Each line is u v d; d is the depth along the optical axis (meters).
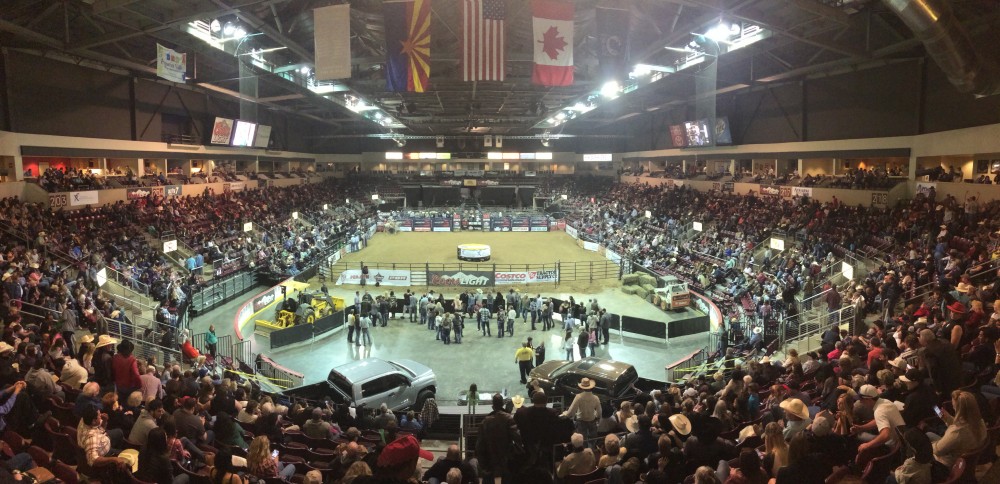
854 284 23.58
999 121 25.98
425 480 8.73
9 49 32.03
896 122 34.16
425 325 30.17
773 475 7.51
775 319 23.91
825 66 33.56
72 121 36.66
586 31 35.31
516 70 43.03
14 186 31.22
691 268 37.41
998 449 7.64
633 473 8.47
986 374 10.24
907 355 11.67
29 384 10.53
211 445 10.34
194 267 34.72
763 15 26.66
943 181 29.88
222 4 24.23
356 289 38.12
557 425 7.30
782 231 36.00
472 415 16.73
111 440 8.98
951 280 18.00
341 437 13.54
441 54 34.22
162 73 29.53
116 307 23.70
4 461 7.36
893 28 27.73
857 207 34.22
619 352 25.56
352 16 31.97
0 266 21.09
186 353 19.44
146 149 43.81
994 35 22.81
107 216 34.97
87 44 26.56
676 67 41.09
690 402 12.18
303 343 26.88
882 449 7.64
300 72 42.38
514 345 26.70
